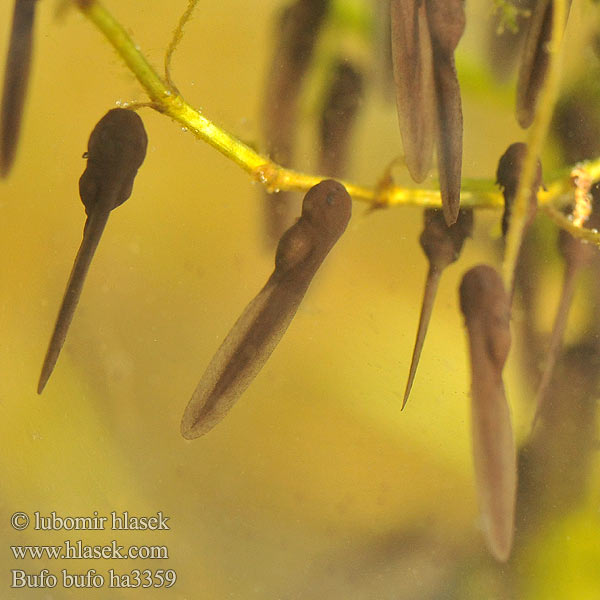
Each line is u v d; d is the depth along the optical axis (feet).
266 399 2.03
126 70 1.63
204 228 2.23
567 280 1.66
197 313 2.20
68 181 2.03
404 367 1.97
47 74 1.87
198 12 1.95
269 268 2.16
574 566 1.69
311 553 1.76
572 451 1.69
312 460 1.93
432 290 1.63
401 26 1.62
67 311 1.62
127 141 1.62
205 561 1.70
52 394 1.94
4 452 1.79
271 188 1.64
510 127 1.89
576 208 1.66
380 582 1.69
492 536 1.62
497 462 1.62
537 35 1.63
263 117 1.70
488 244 1.69
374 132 1.88
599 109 1.69
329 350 2.07
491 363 1.62
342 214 1.62
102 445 1.91
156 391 2.07
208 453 1.95
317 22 1.69
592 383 1.68
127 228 2.21
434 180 1.66
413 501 1.86
